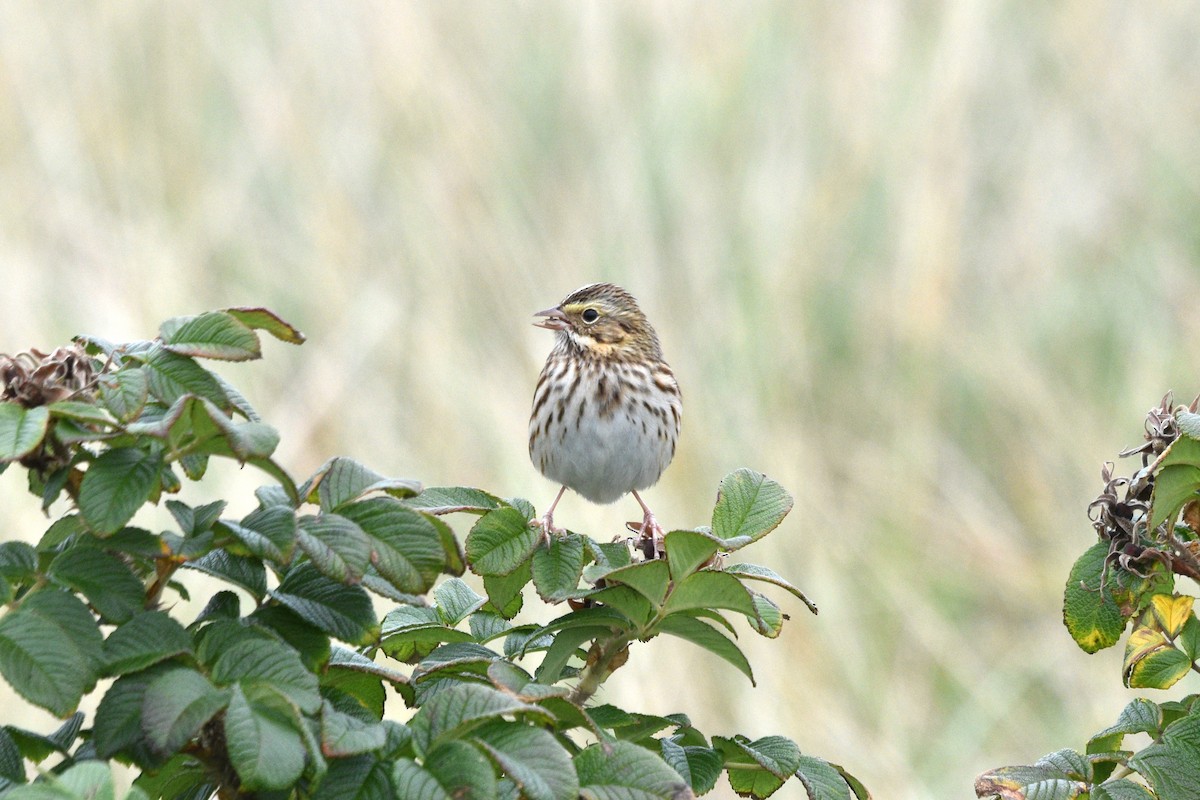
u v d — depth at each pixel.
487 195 13.47
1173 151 15.31
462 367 12.34
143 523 10.03
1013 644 12.19
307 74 14.14
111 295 12.07
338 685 3.59
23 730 3.19
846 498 12.93
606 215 13.47
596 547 4.11
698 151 14.09
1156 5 15.90
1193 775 3.87
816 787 3.78
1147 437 4.23
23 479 10.17
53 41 13.89
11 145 13.27
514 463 11.79
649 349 8.45
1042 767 3.97
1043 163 15.22
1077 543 12.82
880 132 14.60
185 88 14.25
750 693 10.80
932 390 13.59
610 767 3.06
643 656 10.55
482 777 2.82
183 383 3.28
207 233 13.26
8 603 2.94
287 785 2.73
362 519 3.27
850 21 15.15
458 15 15.01
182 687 2.82
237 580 3.35
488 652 3.80
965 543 12.69
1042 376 14.02
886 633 11.84
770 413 12.59
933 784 10.99
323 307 12.76
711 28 14.91
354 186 13.52
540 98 14.41
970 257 14.98
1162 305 14.45
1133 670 4.24
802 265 13.73
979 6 14.99
